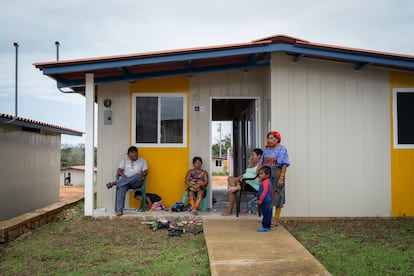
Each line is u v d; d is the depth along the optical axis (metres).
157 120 7.35
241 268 3.76
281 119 6.61
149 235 5.49
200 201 6.73
